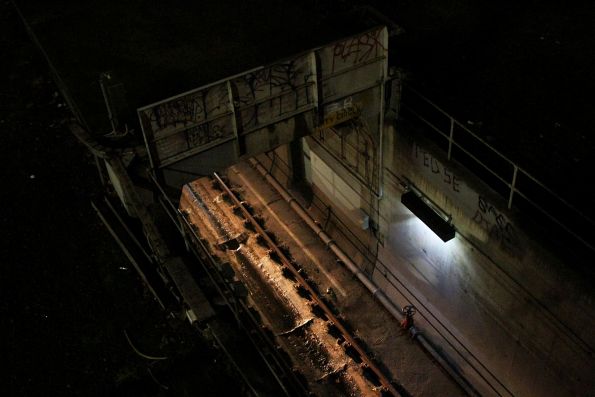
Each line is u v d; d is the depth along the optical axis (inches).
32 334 502.6
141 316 494.3
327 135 689.0
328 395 631.2
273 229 797.2
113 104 485.4
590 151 526.6
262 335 384.2
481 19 676.7
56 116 745.6
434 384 646.5
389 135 591.8
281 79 502.9
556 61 616.7
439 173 549.0
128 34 645.3
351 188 700.7
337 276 743.7
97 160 564.7
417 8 698.8
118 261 546.9
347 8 660.7
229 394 420.2
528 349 542.3
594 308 441.4
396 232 666.2
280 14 650.8
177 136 482.6
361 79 540.1
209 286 415.2
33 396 463.8
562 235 469.4
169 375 444.8
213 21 650.2
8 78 818.8
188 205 826.2
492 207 500.1
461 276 589.9
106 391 452.4
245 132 515.5
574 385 505.0
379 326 695.1
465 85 601.6
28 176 665.0
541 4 691.4
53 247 573.9
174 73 585.6
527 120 558.9
